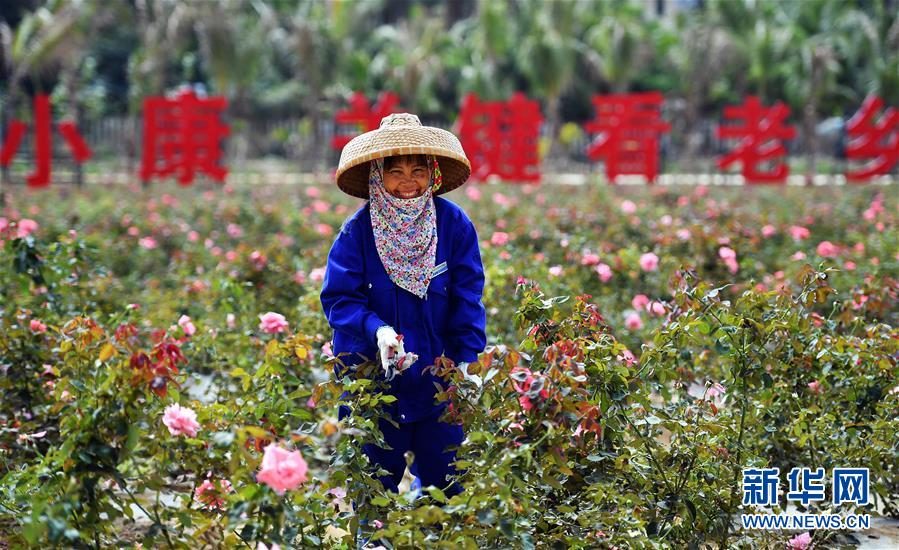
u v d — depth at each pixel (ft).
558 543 9.28
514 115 55.26
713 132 110.83
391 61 107.96
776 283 18.43
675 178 74.08
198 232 31.12
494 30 95.14
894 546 11.04
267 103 111.75
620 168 56.95
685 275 10.57
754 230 26.91
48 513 7.77
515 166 55.47
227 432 8.31
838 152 101.35
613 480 9.70
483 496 8.25
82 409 8.50
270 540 7.86
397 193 10.02
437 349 10.34
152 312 18.31
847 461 11.12
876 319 14.05
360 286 10.25
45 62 71.51
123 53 112.16
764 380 10.17
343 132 92.89
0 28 72.79
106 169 86.99
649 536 9.29
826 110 109.09
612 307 17.98
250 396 9.74
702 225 21.74
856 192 49.96
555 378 8.66
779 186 57.26
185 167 55.42
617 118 56.90
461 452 9.09
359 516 9.33
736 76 108.58
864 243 23.71
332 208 40.04
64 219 32.89
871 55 92.99
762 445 11.23
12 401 11.96
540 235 24.47
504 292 16.78
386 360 9.57
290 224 30.37
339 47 92.89
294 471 7.53
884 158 60.49
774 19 109.40
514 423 8.59
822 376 11.26
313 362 13.98
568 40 92.32
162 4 77.36
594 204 35.63
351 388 9.34
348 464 9.26
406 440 10.50
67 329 9.77
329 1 95.25
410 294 10.23
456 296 10.39
